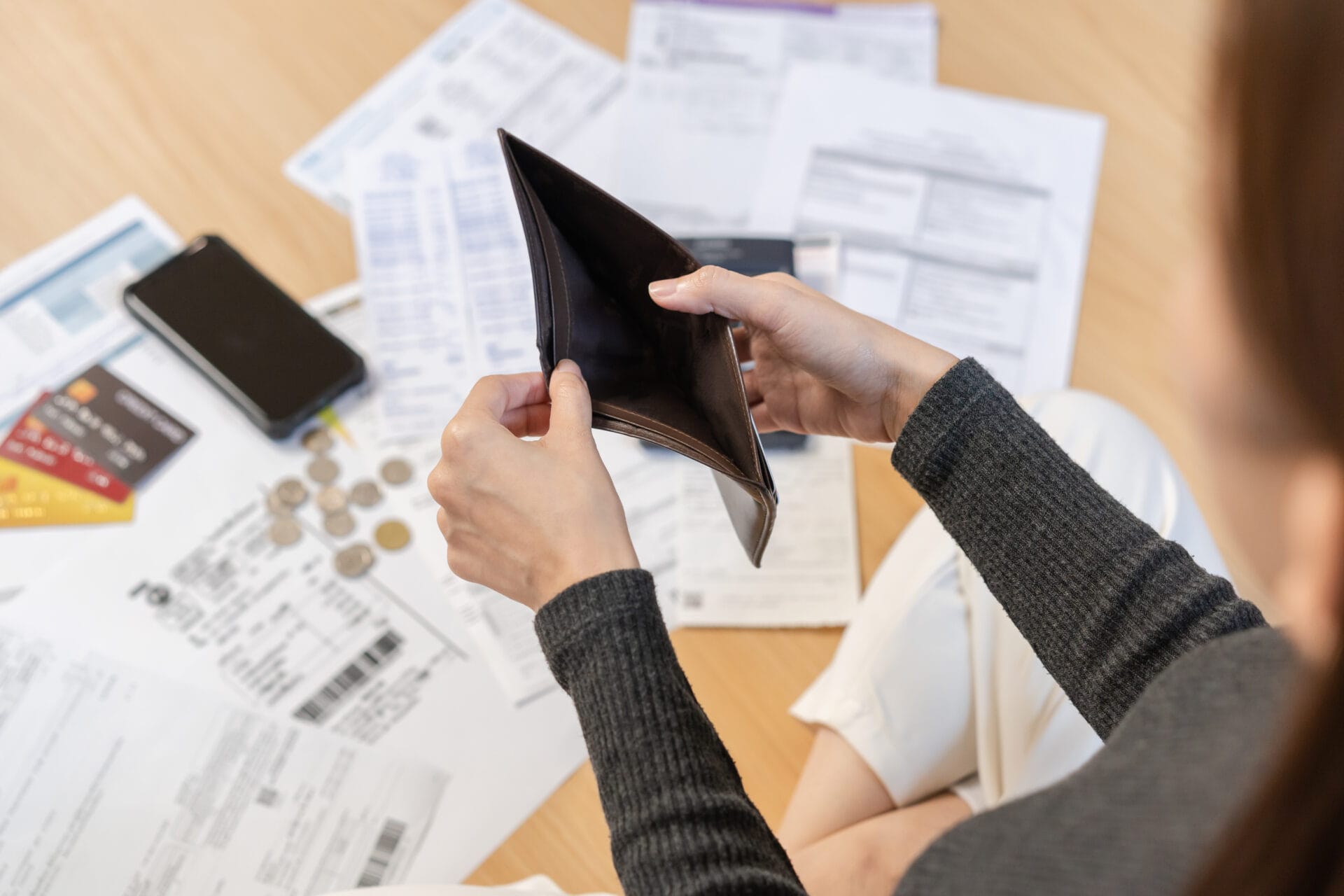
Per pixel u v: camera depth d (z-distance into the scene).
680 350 0.55
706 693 0.78
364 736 0.74
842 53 1.04
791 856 0.70
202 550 0.79
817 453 0.86
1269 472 0.22
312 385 0.83
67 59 0.96
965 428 0.53
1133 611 0.47
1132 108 1.03
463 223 0.93
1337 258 0.17
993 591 0.52
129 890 0.68
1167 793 0.33
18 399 0.83
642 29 1.04
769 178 0.97
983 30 1.06
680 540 0.83
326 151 0.96
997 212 0.97
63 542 0.78
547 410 0.60
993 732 0.71
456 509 0.52
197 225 0.91
